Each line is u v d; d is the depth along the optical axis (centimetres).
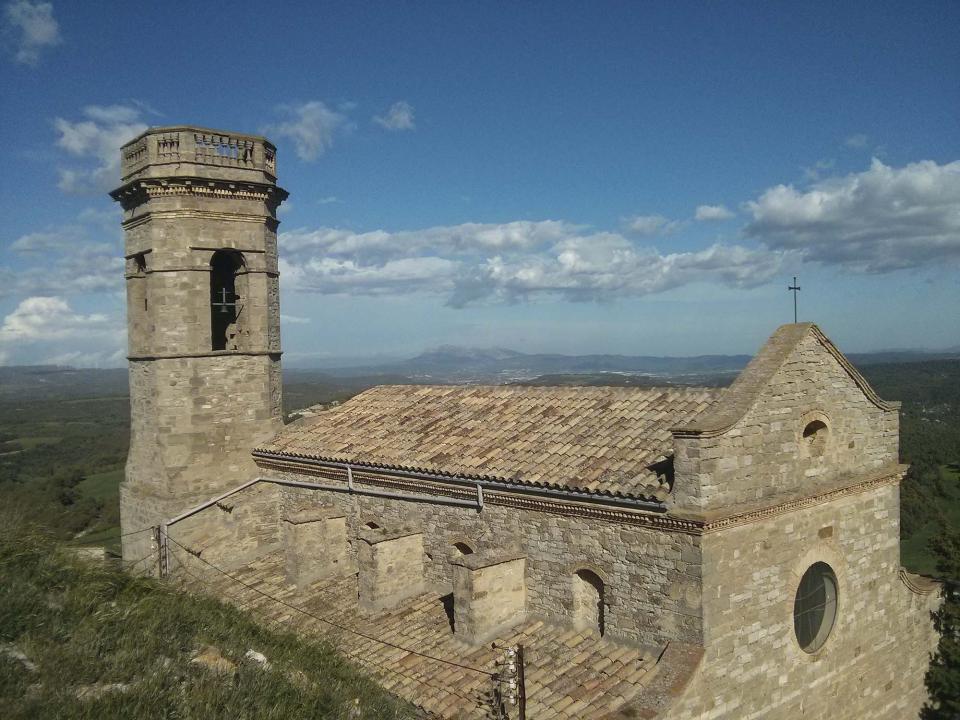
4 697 991
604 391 2028
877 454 1844
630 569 1524
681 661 1412
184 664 1224
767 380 1532
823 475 1688
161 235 2402
